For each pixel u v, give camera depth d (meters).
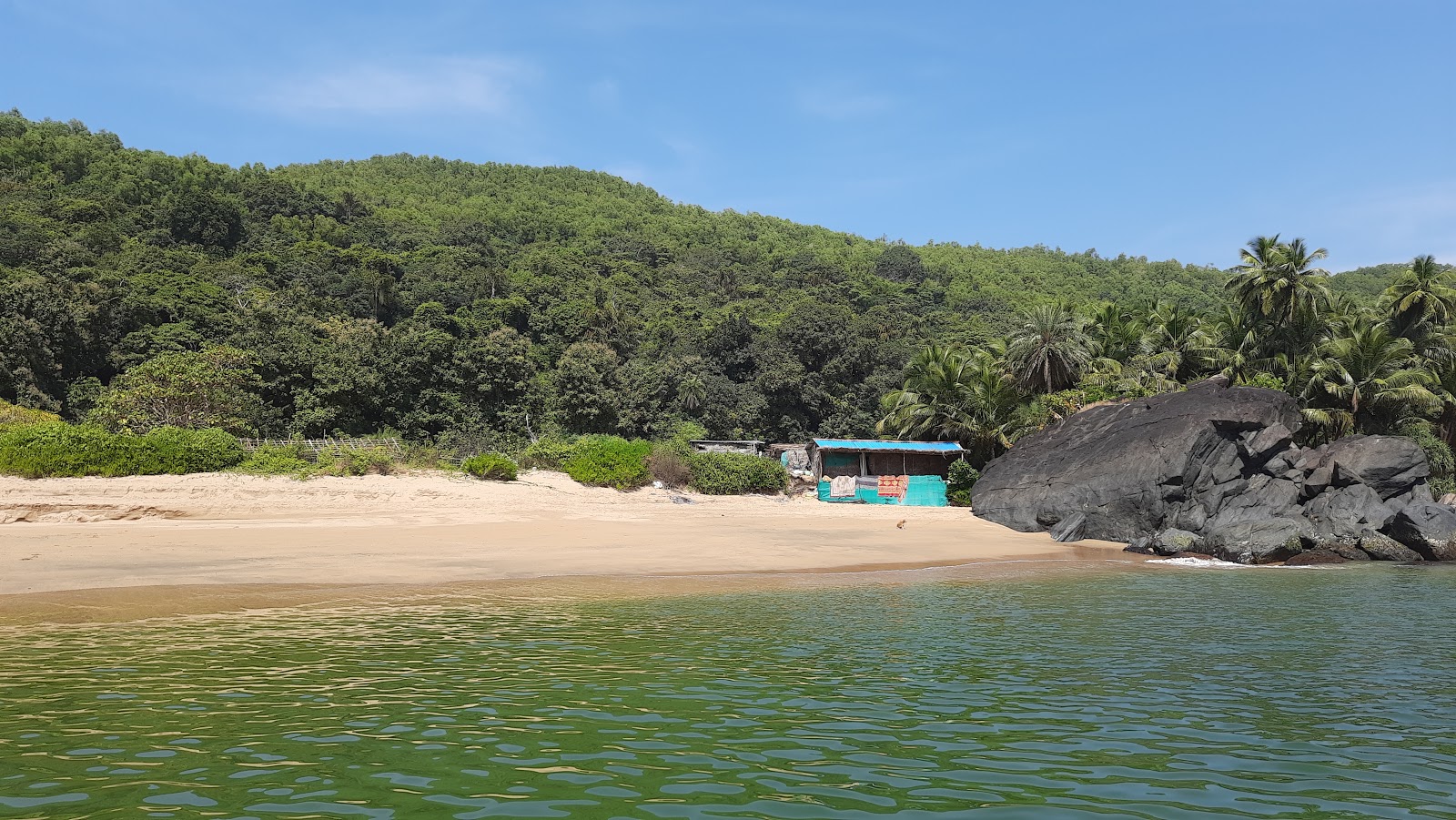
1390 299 54.75
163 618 14.62
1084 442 38.22
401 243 135.38
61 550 20.47
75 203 94.06
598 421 70.25
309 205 138.00
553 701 9.73
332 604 16.56
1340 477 35.94
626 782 7.11
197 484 31.81
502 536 27.33
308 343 61.47
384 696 9.79
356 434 58.19
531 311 99.75
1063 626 15.38
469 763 7.52
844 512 39.06
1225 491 33.84
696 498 41.19
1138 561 28.80
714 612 16.53
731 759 7.77
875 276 162.62
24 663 11.09
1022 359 51.56
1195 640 14.16
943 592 20.19
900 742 8.40
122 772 7.11
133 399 41.84
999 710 9.67
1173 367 52.69
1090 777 7.46
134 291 65.19
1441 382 51.53
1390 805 6.93
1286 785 7.37
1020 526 35.81
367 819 6.14
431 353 63.59
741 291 136.62
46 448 31.06
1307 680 11.35
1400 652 13.34
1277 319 53.59
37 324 53.84
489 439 57.00
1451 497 42.84
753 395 85.38
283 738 8.14
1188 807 6.78
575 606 17.02
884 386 86.19
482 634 13.83
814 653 12.73
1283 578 24.47
